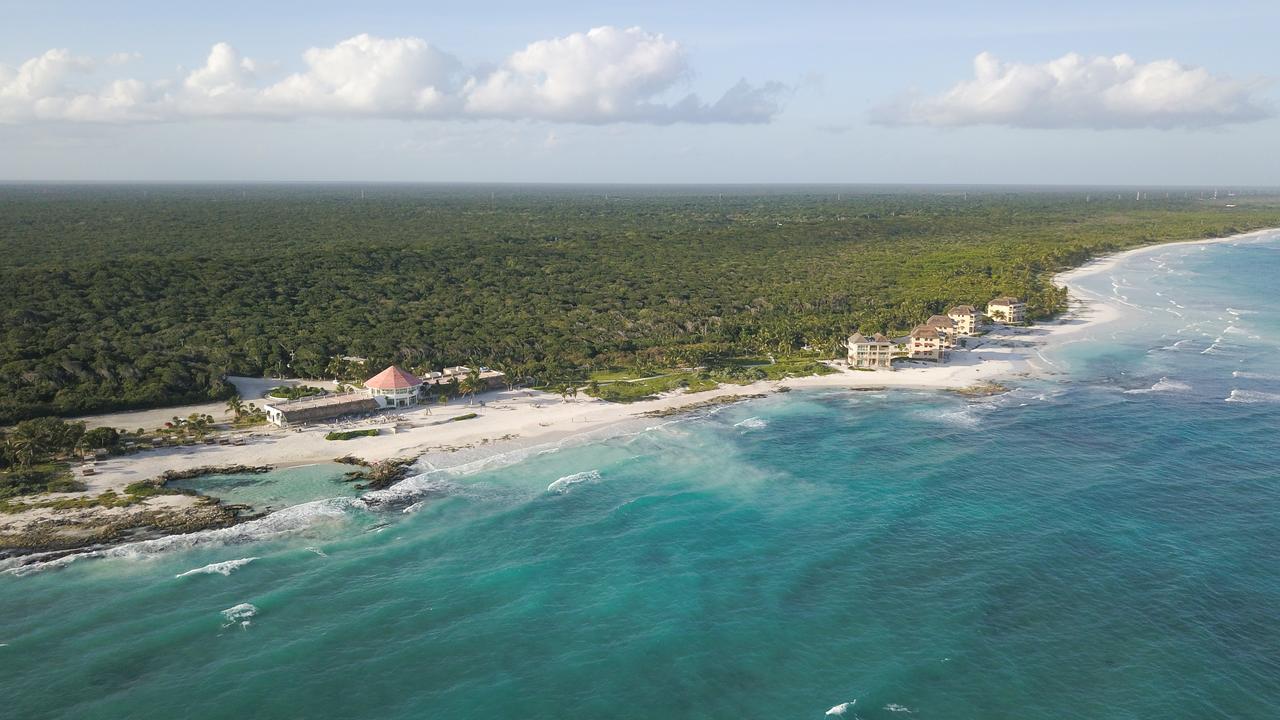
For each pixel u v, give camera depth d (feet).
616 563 280.51
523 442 396.98
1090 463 365.81
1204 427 411.75
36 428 355.15
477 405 452.76
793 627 240.94
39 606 247.09
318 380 492.13
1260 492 329.31
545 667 224.53
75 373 439.63
